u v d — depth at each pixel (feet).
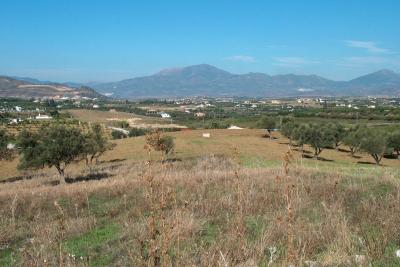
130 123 508.12
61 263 20.42
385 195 36.70
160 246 17.28
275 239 23.26
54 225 32.96
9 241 31.94
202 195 38.91
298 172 49.65
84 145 109.81
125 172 102.53
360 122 402.11
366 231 24.16
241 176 48.49
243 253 20.15
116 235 30.32
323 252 20.81
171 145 159.22
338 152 244.63
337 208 30.83
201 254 20.40
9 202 47.16
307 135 214.07
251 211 31.40
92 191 49.88
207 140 254.06
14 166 176.24
